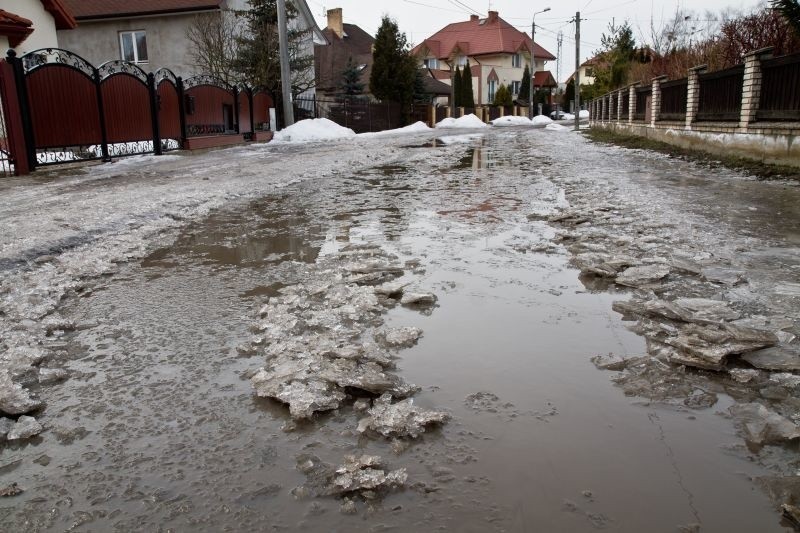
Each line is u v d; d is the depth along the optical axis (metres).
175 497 1.86
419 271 4.37
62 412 2.40
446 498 1.84
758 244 5.01
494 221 6.25
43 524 1.75
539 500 1.83
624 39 35.84
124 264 4.77
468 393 2.51
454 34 66.06
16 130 10.30
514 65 64.31
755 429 2.20
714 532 1.69
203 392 2.54
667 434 2.19
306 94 32.03
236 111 19.97
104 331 3.29
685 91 14.84
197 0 24.59
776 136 10.06
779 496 1.83
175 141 16.09
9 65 10.15
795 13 11.16
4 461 2.07
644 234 5.46
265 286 4.09
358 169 12.00
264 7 25.61
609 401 2.44
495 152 16.34
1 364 2.78
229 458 2.06
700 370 2.71
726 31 16.78
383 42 36.03
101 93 12.61
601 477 1.94
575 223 5.99
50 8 16.50
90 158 12.33
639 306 3.48
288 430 2.24
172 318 3.48
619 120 23.47
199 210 7.13
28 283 4.11
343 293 3.79
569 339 3.08
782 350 2.85
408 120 37.62
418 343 3.03
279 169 11.46
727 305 3.48
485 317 3.41
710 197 7.48
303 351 2.88
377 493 1.86
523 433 2.20
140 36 25.58
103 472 2.00
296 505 1.81
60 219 6.15
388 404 2.39
